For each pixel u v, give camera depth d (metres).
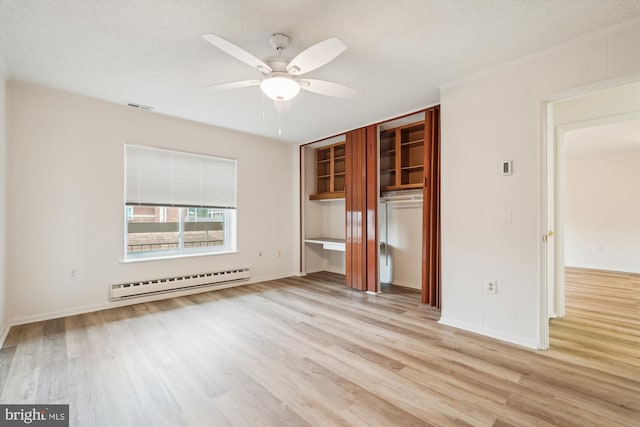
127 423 1.62
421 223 4.46
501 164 2.70
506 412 1.71
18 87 2.99
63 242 3.25
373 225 4.30
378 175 4.28
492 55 2.50
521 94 2.57
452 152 3.03
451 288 3.05
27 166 3.05
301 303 3.81
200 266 4.33
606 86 2.17
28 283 3.05
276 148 5.32
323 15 1.95
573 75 2.31
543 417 1.67
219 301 3.88
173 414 1.70
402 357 2.37
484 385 1.98
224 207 4.61
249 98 3.35
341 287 4.66
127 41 2.24
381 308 3.60
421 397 1.85
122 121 3.62
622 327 2.99
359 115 3.97
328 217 5.98
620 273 5.76
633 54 2.06
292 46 2.31
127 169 3.69
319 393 1.90
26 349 2.48
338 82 2.98
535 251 2.52
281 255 5.39
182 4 1.83
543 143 2.48
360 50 2.39
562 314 3.30
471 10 1.91
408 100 3.46
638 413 1.70
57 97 3.20
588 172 6.38
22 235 3.02
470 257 2.91
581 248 6.44
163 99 3.38
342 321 3.16
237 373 2.13
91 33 2.13
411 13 1.94
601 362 2.28
